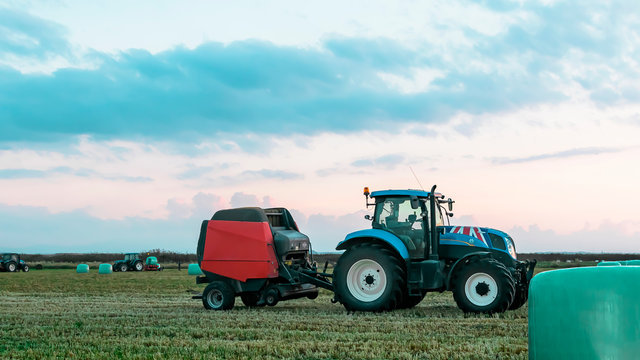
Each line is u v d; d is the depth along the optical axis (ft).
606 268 14.71
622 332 14.12
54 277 104.68
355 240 39.11
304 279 39.83
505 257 37.86
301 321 31.50
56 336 27.17
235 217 40.60
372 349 22.41
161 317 34.76
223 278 40.47
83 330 28.86
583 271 14.89
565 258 221.05
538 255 239.71
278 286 39.99
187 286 73.61
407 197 38.73
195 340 25.32
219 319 33.06
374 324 30.09
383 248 37.32
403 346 23.07
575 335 14.73
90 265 197.67
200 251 41.19
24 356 22.04
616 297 14.24
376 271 37.11
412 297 40.98
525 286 38.93
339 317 33.76
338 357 21.06
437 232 39.04
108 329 29.14
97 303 47.09
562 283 15.06
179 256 227.61
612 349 14.19
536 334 15.72
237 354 21.95
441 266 37.42
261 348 23.00
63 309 41.01
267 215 42.37
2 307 42.80
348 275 37.58
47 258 269.03
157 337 26.27
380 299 36.47
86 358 21.39
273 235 40.73
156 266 156.35
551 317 15.21
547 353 15.30
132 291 64.44
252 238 39.91
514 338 24.81
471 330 27.48
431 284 36.70
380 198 39.40
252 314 36.01
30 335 27.35
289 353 21.75
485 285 35.12
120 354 22.11
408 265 37.27
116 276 108.68
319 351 22.26
